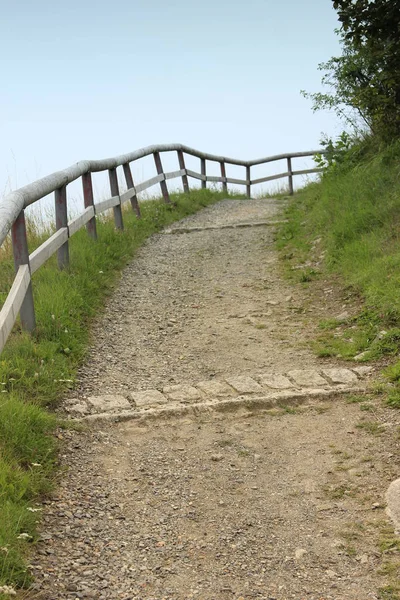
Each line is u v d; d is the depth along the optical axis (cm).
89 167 869
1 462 384
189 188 1588
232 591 315
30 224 953
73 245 859
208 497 400
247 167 1986
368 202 922
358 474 414
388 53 896
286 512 382
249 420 498
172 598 310
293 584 320
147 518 378
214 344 657
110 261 890
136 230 1095
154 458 446
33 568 323
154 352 641
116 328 697
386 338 602
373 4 825
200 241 1076
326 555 341
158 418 502
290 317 716
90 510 382
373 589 314
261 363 605
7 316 468
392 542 345
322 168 1283
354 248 826
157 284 855
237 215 1323
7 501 351
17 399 464
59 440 457
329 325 673
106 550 346
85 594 309
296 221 1093
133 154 1170
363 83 1167
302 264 888
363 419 484
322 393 526
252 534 362
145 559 340
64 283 721
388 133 1044
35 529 353
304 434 472
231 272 898
